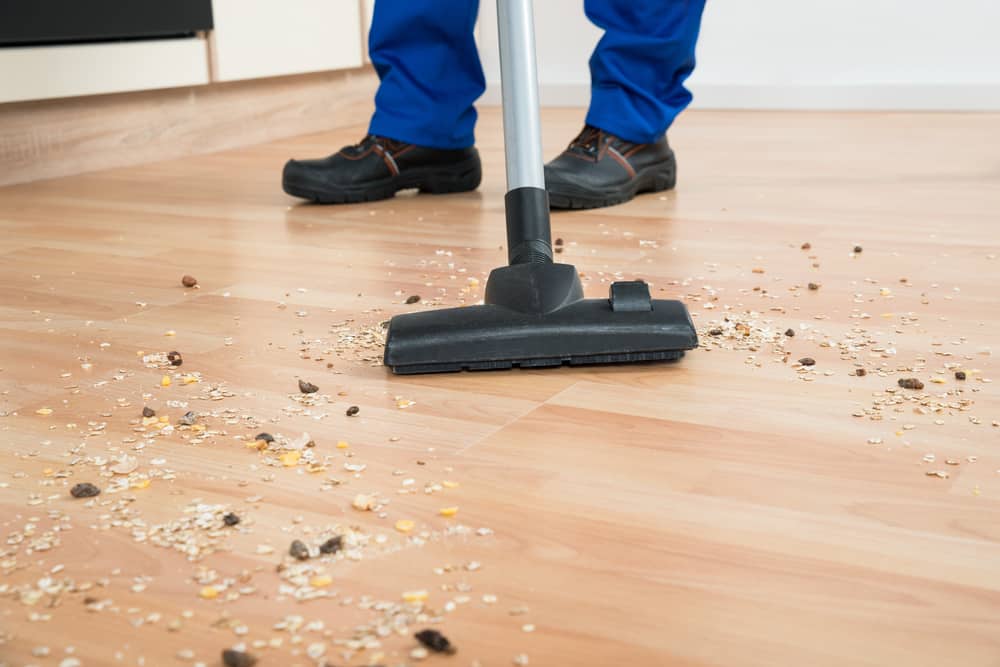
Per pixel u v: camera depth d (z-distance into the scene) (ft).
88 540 2.26
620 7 6.38
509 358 3.27
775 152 8.58
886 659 1.83
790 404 3.02
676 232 5.50
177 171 8.18
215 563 2.15
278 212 6.31
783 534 2.27
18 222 6.07
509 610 1.98
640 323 3.29
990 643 1.87
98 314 4.08
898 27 11.89
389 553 2.19
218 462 2.67
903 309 3.97
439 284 4.46
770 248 5.08
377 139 6.61
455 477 2.57
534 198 3.66
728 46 12.64
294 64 10.12
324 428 2.89
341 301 4.20
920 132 9.68
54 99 7.86
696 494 2.46
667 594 2.04
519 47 3.66
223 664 1.81
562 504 2.42
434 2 6.42
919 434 2.79
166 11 8.50
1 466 2.65
